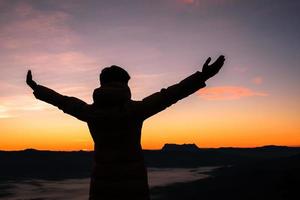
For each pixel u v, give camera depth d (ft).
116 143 6.77
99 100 6.89
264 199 83.71
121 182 6.63
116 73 7.13
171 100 6.48
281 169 148.66
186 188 144.25
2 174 372.79
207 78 6.40
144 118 6.76
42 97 7.48
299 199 76.23
